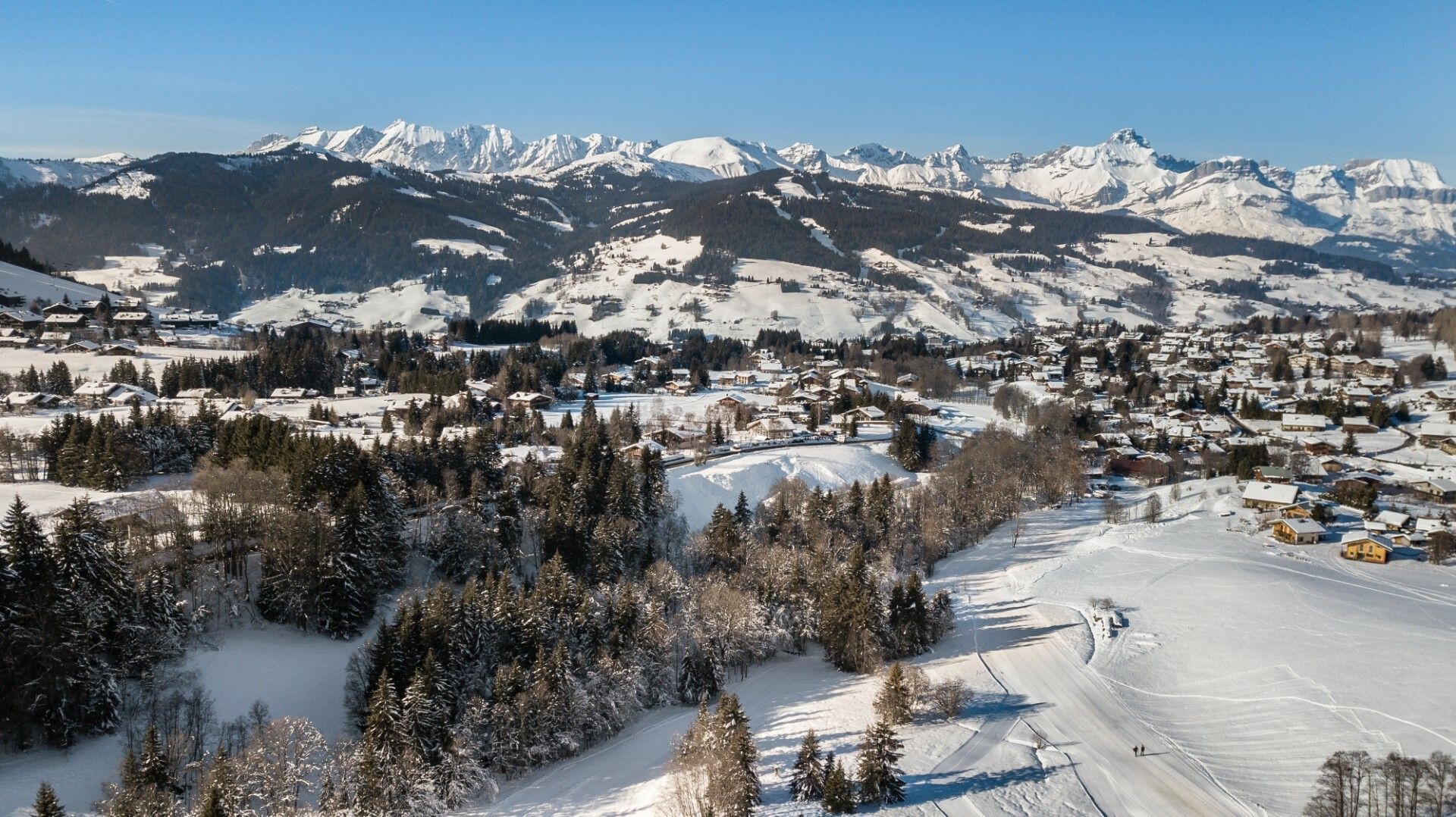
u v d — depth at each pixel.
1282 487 196.62
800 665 134.00
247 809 83.25
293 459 145.50
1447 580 151.75
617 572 147.88
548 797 98.31
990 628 140.50
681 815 88.56
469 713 103.00
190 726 98.50
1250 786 95.88
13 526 99.12
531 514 161.88
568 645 118.44
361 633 126.31
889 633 130.25
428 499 161.00
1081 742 105.12
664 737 110.12
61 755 94.06
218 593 123.44
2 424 199.62
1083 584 156.62
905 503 189.62
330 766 93.88
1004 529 195.75
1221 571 155.75
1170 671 122.94
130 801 80.19
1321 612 135.00
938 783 95.75
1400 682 112.06
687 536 170.62
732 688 125.44
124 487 158.38
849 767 98.25
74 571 99.31
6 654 92.31
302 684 114.38
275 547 124.81
